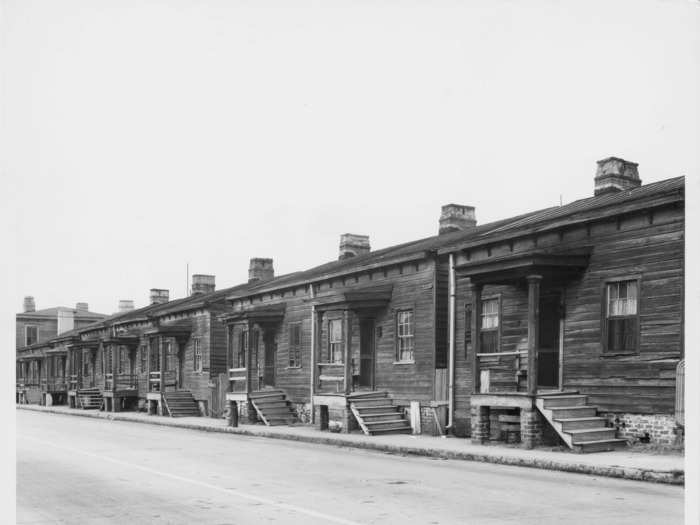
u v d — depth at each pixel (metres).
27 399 66.75
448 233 30.36
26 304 72.75
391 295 26.33
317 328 27.89
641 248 17.31
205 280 52.47
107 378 52.50
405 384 25.23
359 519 9.66
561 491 12.01
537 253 18.09
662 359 16.59
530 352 18.14
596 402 18.03
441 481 13.38
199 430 30.66
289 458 17.97
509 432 19.52
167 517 9.98
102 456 18.52
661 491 11.98
